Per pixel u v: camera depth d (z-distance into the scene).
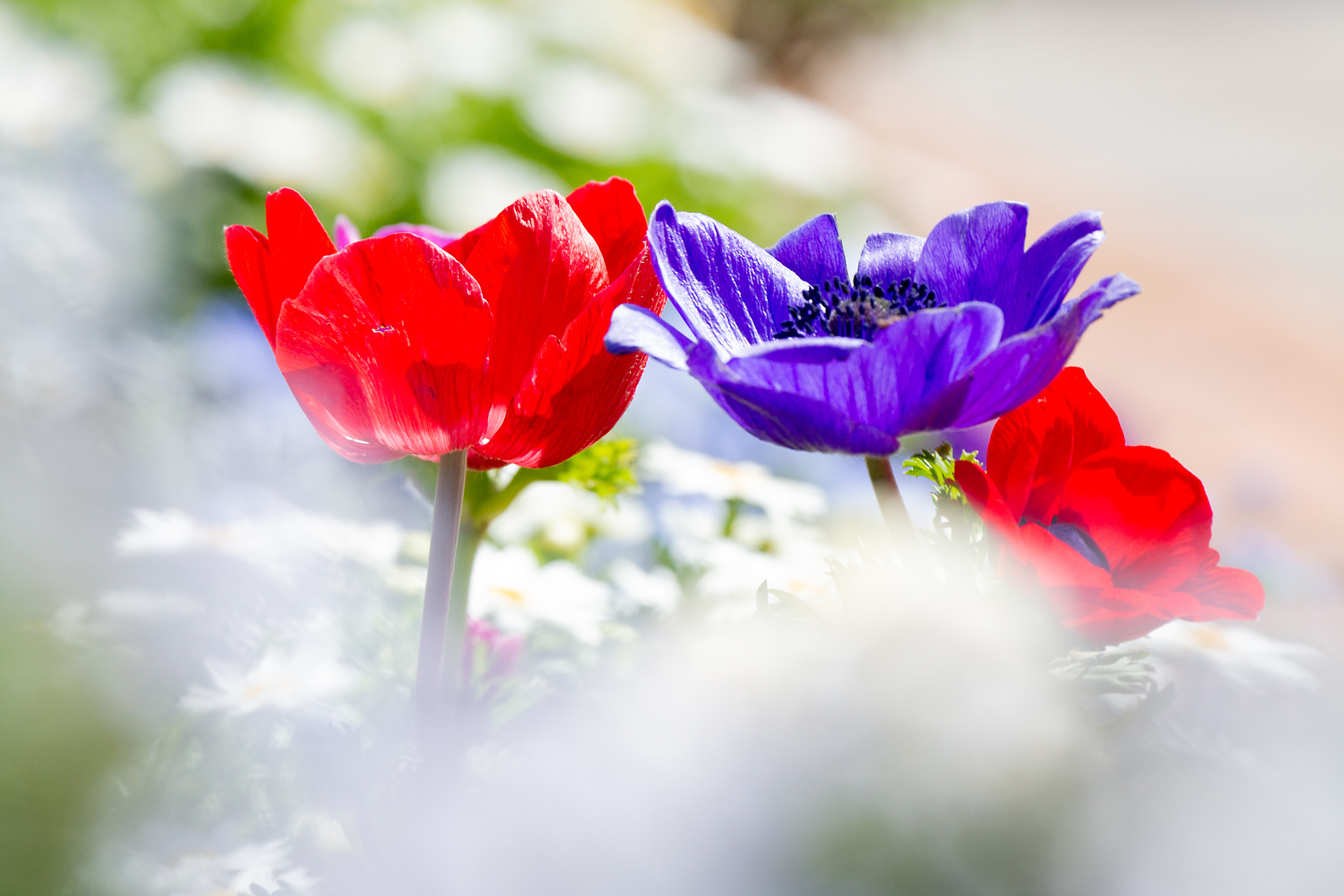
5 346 0.82
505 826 0.47
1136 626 0.46
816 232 0.49
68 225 1.01
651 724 0.47
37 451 0.74
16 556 0.56
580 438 0.48
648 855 0.46
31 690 0.51
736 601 0.58
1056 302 0.46
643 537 0.68
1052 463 0.47
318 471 0.75
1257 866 0.46
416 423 0.47
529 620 0.57
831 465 0.87
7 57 1.29
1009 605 0.46
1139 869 0.46
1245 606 0.47
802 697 0.46
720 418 0.91
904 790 0.46
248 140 1.44
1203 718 0.52
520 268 0.47
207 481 0.76
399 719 0.52
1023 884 0.46
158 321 1.14
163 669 0.54
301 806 0.51
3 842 0.49
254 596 0.56
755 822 0.46
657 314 0.48
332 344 0.46
